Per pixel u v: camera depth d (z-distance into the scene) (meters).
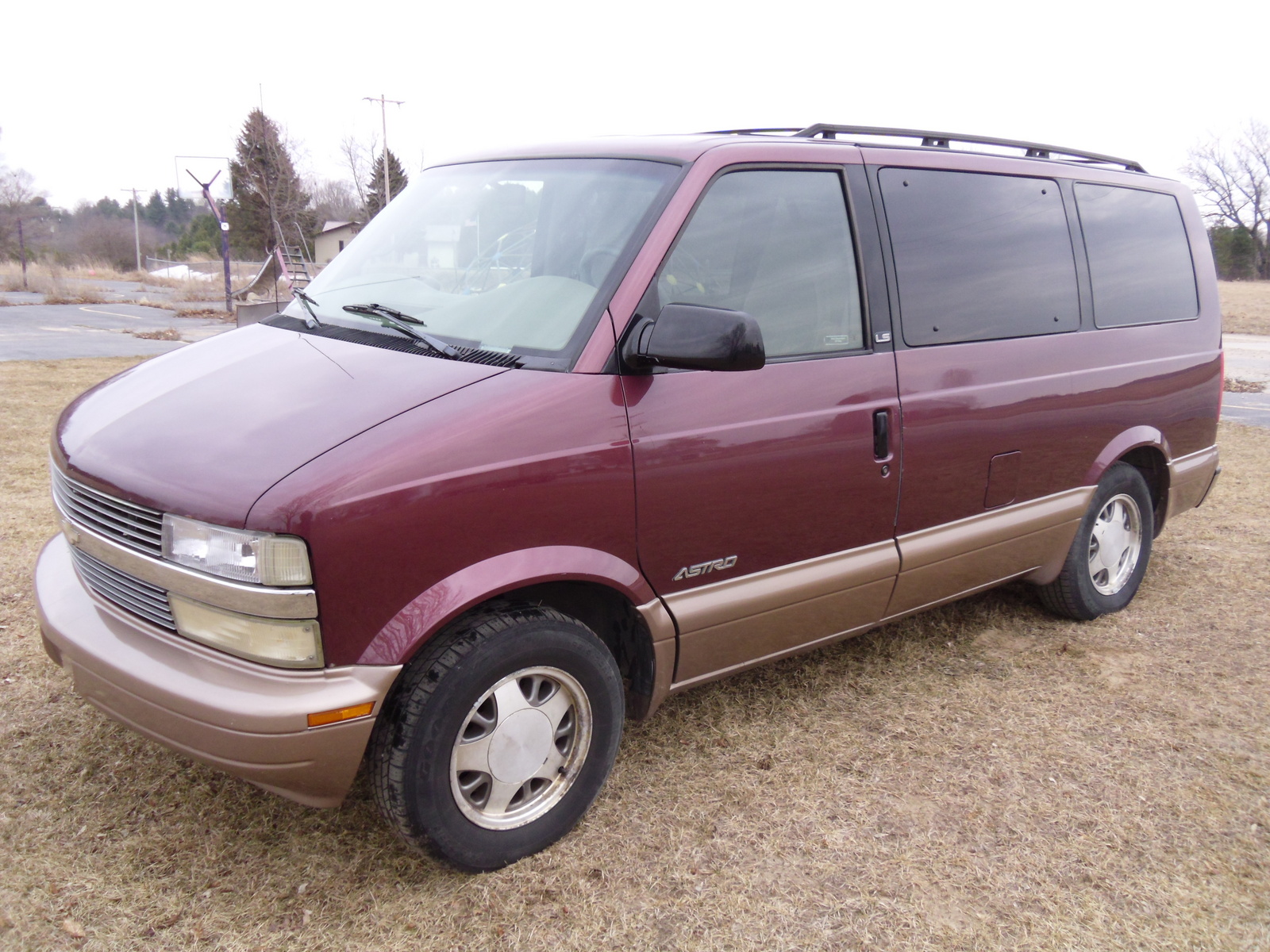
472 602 2.35
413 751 2.33
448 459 2.30
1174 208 4.66
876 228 3.26
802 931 2.42
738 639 3.01
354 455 2.23
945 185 3.54
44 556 2.99
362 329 2.89
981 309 3.58
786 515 3.00
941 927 2.45
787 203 3.04
